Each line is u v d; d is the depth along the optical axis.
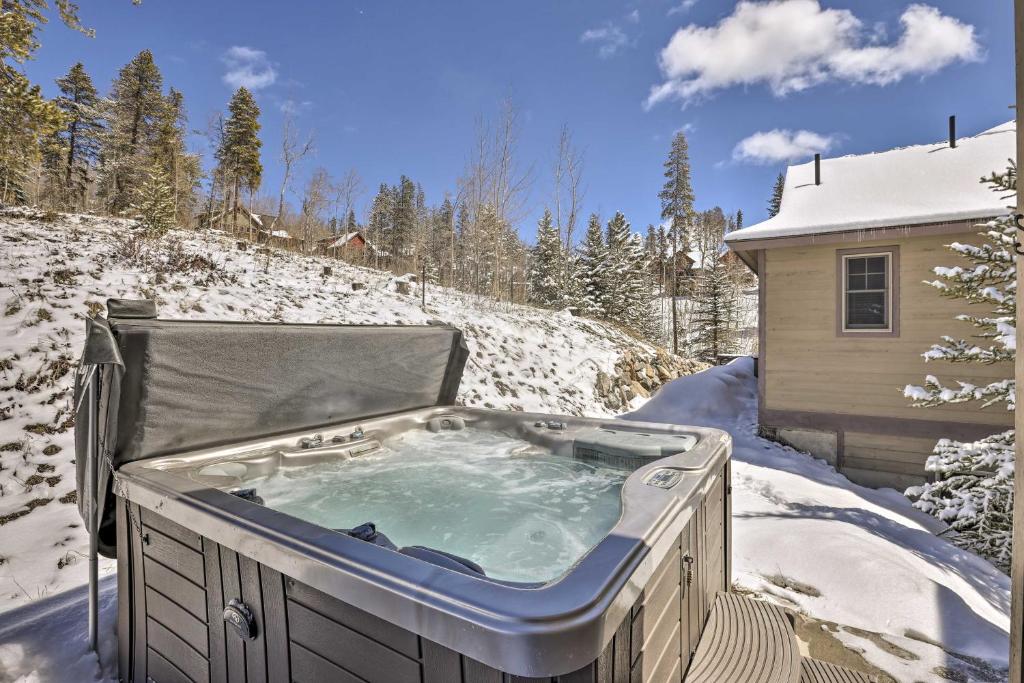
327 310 6.37
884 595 2.26
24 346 3.56
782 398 5.86
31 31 5.91
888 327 5.35
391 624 0.93
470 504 2.26
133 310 1.79
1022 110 1.20
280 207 16.38
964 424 4.99
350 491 2.42
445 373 3.35
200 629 1.38
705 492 1.62
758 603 1.84
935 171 6.16
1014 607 1.28
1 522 2.46
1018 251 1.23
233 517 1.25
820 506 3.68
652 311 21.45
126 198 16.23
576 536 1.95
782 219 6.08
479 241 10.99
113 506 1.77
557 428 2.94
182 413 1.98
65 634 1.85
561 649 0.75
